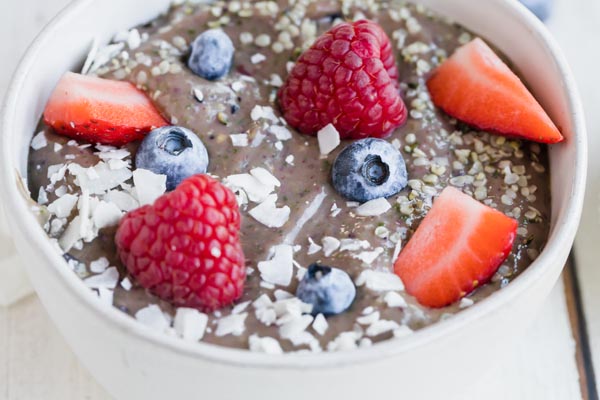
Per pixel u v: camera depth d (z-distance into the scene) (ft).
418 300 0.89
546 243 0.92
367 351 0.79
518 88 0.96
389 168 0.94
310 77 0.96
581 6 1.26
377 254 0.90
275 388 0.80
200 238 0.85
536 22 0.99
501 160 0.97
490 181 0.96
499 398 0.99
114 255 0.89
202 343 0.81
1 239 1.01
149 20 1.02
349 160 0.93
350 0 1.03
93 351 0.85
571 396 0.99
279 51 1.02
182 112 0.96
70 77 0.95
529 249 0.92
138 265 0.86
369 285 0.88
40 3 1.21
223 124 0.97
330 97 0.95
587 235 1.07
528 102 0.95
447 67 0.99
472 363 0.86
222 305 0.87
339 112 0.95
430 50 1.02
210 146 0.95
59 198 0.91
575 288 1.05
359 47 0.95
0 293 1.02
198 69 0.98
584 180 0.91
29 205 0.90
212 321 0.86
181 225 0.85
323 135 0.96
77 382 0.99
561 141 0.95
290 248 0.91
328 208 0.94
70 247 0.89
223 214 0.86
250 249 0.91
